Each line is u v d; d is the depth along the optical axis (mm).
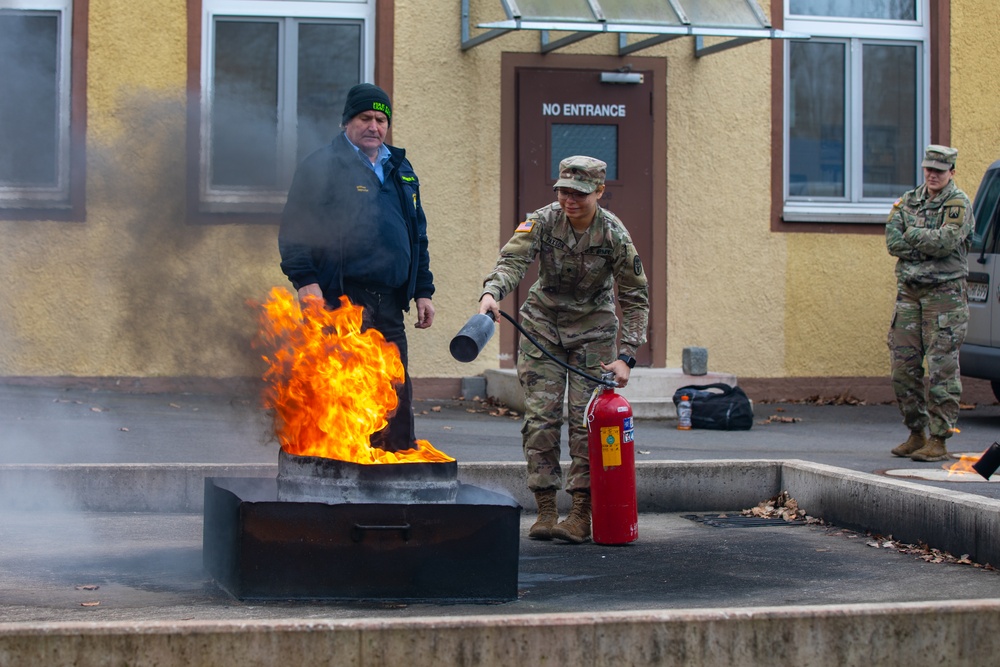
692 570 5703
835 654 4273
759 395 12781
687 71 12594
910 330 8672
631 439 6355
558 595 5121
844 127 13211
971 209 8477
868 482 6734
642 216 12516
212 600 4809
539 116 12320
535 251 6324
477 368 12188
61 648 3879
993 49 13344
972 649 4367
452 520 4844
